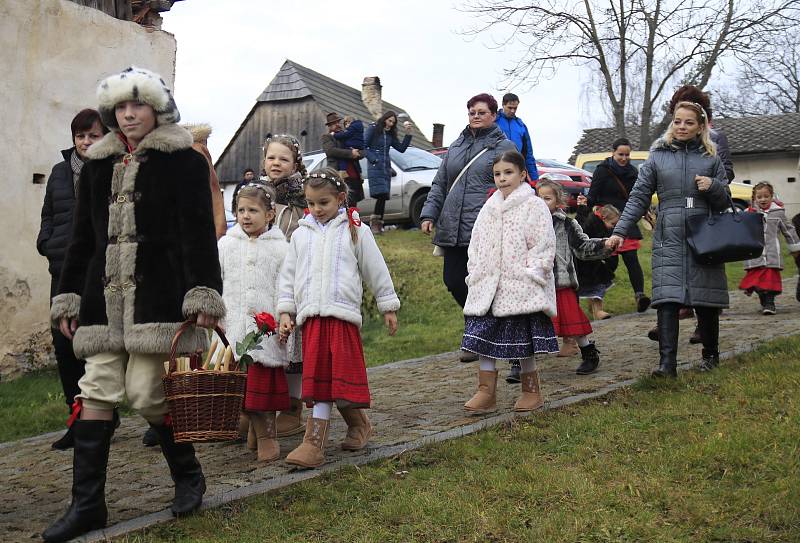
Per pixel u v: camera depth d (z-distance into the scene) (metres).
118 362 3.89
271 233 5.35
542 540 3.50
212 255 3.89
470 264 5.75
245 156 31.88
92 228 4.01
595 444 4.66
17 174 9.14
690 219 6.05
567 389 6.22
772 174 37.91
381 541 3.63
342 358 4.69
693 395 5.45
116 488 4.60
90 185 4.02
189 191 3.91
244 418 5.50
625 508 3.77
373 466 4.61
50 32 9.52
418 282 11.92
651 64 27.27
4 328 8.91
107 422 3.90
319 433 4.70
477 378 7.22
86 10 9.91
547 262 5.49
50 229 6.09
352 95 33.06
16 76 9.17
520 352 5.51
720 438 4.45
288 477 4.51
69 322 3.98
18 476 5.11
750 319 9.18
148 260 3.86
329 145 13.38
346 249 4.87
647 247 15.31
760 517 3.61
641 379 5.97
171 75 11.05
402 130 33.06
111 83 3.89
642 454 4.40
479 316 5.61
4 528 4.06
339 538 3.71
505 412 5.64
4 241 8.98
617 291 11.85
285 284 4.95
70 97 9.73
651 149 6.36
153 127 3.99
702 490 3.93
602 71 27.22
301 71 31.06
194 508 4.00
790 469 4.00
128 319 3.80
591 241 6.81
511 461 4.48
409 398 6.52
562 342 8.42
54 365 9.35
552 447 4.68
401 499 4.00
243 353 4.13
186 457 4.07
